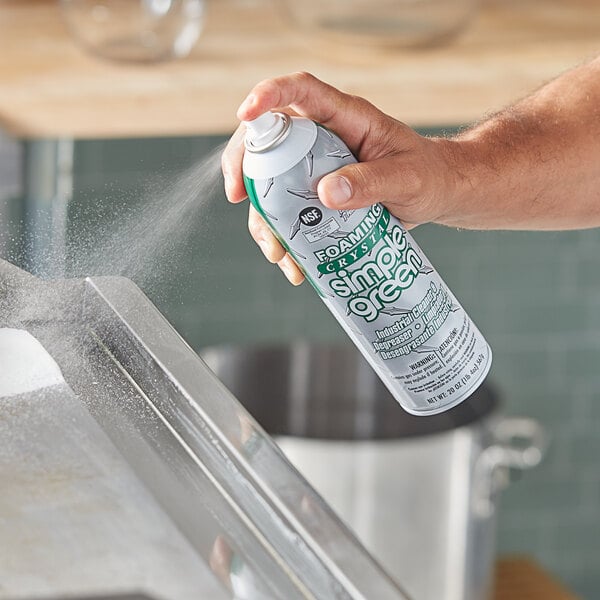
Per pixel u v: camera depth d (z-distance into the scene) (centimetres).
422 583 221
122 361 91
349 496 213
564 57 241
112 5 220
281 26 258
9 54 230
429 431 265
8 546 81
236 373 265
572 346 335
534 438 293
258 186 101
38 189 229
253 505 87
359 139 105
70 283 92
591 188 129
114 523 83
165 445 87
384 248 104
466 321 114
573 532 348
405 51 240
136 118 220
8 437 84
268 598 82
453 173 111
